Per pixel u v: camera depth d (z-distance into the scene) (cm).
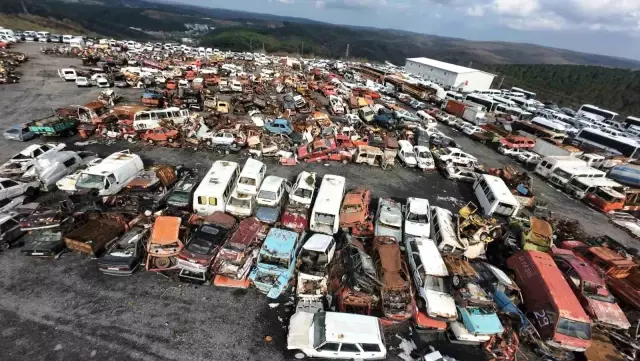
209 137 2842
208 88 4922
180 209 1838
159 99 3675
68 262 1477
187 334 1209
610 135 4034
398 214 1908
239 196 1883
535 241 1833
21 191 1809
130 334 1183
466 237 1795
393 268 1469
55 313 1228
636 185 3072
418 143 3366
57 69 5128
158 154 2642
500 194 2242
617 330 1409
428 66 8712
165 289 1396
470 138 4209
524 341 1361
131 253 1458
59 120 2711
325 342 1132
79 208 1684
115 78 4700
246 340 1215
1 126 2797
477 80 7938
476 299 1341
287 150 2856
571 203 2755
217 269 1425
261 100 4103
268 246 1500
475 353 1279
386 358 1210
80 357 1088
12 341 1110
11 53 5419
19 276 1371
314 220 1798
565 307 1320
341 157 2867
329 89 5453
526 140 3819
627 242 2256
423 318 1329
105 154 2534
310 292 1416
